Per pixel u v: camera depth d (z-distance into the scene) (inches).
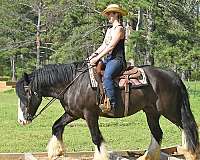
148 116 358.3
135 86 337.4
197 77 1822.1
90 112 335.9
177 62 1126.4
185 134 346.9
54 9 1669.5
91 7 1402.6
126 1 1127.6
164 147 450.6
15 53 1943.9
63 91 342.6
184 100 350.3
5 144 482.6
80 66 344.8
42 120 679.7
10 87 1448.1
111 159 374.9
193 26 1227.2
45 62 2031.3
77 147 465.7
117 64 331.3
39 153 390.0
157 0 1143.6
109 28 342.3
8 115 740.7
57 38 1672.0
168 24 1209.4
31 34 1971.0
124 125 633.0
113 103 331.3
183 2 1305.4
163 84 344.5
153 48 1160.8
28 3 1927.9
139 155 403.5
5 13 1955.0
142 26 1241.4
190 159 344.5
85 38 1443.2
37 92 343.9
